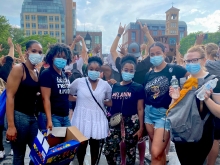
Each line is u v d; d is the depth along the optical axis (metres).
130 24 95.88
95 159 3.52
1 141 4.04
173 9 107.69
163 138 2.86
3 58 4.48
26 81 2.80
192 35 67.31
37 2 105.50
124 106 3.31
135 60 3.45
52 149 2.38
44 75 2.99
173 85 2.65
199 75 2.60
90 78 3.44
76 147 2.53
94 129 3.31
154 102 3.06
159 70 3.18
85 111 3.36
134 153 3.42
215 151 3.22
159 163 2.88
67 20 114.12
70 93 3.57
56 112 3.11
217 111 2.29
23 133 2.84
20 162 2.90
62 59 3.07
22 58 5.60
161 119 2.97
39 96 3.12
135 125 3.31
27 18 104.75
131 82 3.40
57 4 106.81
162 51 3.12
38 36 65.88
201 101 2.41
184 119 2.40
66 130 2.85
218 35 53.12
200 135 2.38
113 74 5.50
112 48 4.95
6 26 43.56
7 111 2.71
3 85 5.14
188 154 2.57
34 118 3.02
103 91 3.45
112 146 3.40
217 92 2.52
